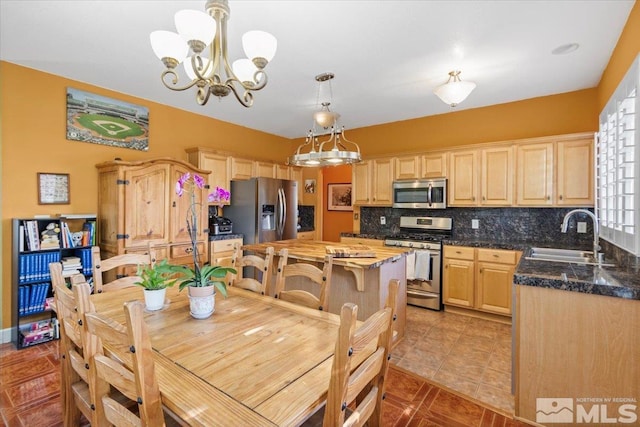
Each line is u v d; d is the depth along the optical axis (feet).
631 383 5.25
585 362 5.56
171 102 12.87
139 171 10.71
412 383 7.41
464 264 12.06
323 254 9.11
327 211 22.15
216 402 2.88
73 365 4.44
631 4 6.51
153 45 5.10
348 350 2.76
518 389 6.12
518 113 12.48
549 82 10.67
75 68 9.71
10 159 9.36
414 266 12.99
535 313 5.94
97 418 3.77
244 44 5.28
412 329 10.69
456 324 11.18
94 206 11.07
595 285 5.33
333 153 9.20
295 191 16.83
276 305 5.66
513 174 11.82
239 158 15.15
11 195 9.37
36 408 6.39
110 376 3.28
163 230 11.33
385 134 15.94
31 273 9.09
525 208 12.41
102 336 3.19
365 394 4.27
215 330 4.54
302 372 3.41
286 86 11.02
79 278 4.13
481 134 13.30
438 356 8.75
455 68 9.57
